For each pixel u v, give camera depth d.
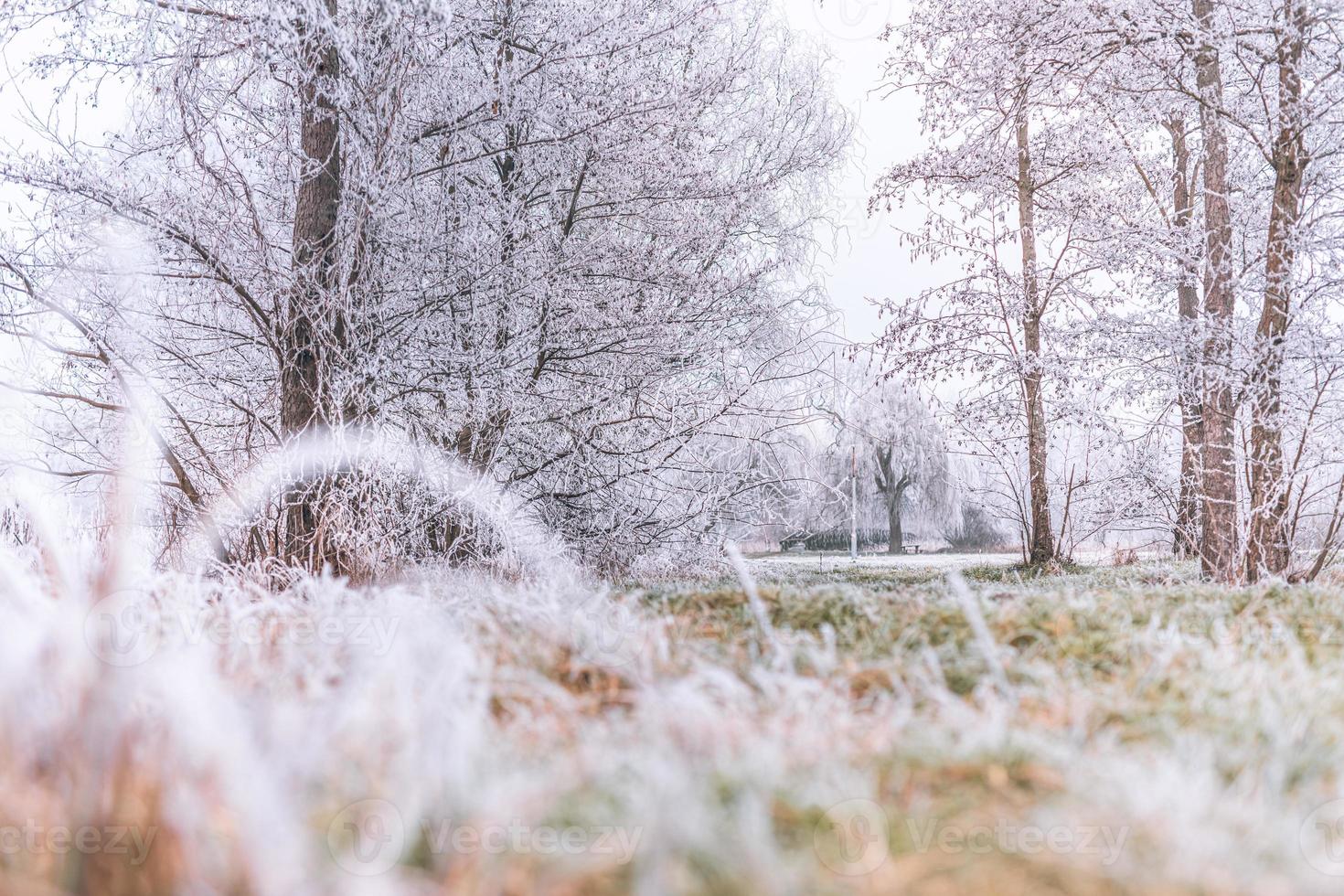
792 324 11.76
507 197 9.38
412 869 1.25
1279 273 8.03
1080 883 1.25
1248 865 1.31
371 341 7.56
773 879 1.17
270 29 6.59
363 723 1.67
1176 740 1.86
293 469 6.69
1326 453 7.88
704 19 9.70
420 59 7.37
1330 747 1.97
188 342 8.52
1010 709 2.12
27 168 6.64
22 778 1.39
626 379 9.72
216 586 4.16
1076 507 14.62
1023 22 9.12
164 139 7.64
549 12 8.66
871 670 2.48
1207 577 9.42
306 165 7.36
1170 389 9.98
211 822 1.26
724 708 2.09
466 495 8.19
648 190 9.79
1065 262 13.77
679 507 10.88
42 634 1.71
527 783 1.46
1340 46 7.83
